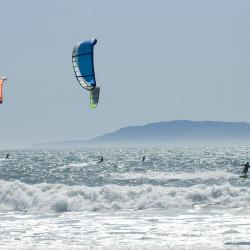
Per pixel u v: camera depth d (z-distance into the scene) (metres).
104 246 53.88
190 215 80.12
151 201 90.50
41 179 198.75
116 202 90.12
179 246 52.81
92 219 77.56
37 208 88.81
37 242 59.59
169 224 71.44
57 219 78.00
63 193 93.19
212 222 72.62
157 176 194.88
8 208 89.88
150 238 61.44
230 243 57.41
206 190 94.06
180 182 168.50
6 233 65.56
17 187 94.50
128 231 66.25
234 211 83.88
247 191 94.25
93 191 92.94
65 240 60.78
